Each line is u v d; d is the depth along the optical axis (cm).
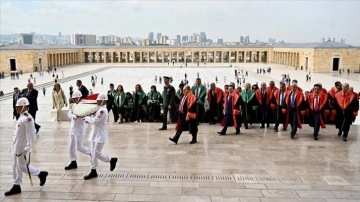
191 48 12962
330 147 1313
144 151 1248
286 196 853
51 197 843
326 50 8281
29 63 8838
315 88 1427
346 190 892
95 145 955
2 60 8881
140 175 998
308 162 1126
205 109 1748
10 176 998
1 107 3828
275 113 1633
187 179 968
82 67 10219
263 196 854
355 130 1627
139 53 13688
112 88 1833
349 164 1108
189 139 1429
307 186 920
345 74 7481
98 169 1047
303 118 1627
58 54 10781
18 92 1728
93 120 945
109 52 13150
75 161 1053
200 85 1733
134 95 1777
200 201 825
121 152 1234
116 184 928
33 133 860
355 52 8250
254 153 1227
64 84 5922
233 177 985
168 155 1198
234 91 1502
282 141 1401
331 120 1688
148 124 1728
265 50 12781
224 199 836
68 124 1730
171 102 1577
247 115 1659
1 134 1547
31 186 909
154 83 5947
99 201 822
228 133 1546
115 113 1780
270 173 1020
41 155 1196
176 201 823
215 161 1133
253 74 7669
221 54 13025
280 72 8156
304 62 9125
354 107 1392
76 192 873
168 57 14662
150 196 852
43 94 4831
